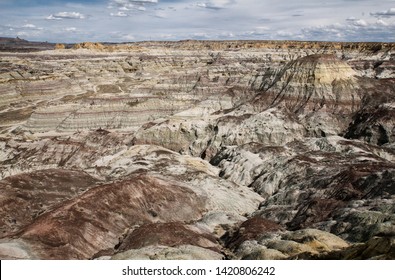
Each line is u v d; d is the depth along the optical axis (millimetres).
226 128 105688
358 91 120688
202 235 54719
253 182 80062
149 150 93375
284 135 102750
